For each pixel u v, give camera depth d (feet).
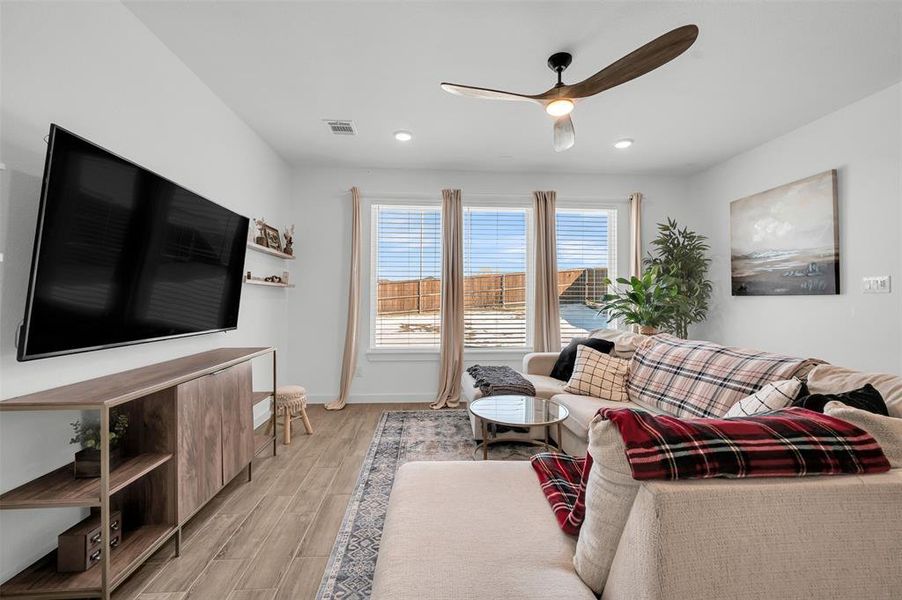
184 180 8.07
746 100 9.54
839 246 9.96
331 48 7.55
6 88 4.70
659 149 12.65
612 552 2.81
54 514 5.23
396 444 9.99
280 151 12.69
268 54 7.74
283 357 13.46
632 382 9.25
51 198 4.47
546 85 8.80
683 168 14.46
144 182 5.92
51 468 5.12
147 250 6.11
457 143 12.13
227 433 7.04
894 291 8.83
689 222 15.34
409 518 3.85
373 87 8.95
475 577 2.98
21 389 4.73
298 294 13.99
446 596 2.78
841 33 7.12
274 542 5.93
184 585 5.04
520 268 15.01
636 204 14.83
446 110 10.02
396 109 9.96
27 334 4.31
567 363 11.15
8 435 4.64
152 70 7.13
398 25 6.90
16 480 4.70
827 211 10.15
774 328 11.80
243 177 10.59
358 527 6.32
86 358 5.55
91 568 4.81
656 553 2.37
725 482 2.53
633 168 14.46
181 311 7.09
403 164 13.93
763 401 5.22
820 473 2.63
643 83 8.78
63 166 4.57
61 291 4.70
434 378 14.44
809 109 9.98
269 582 5.11
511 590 2.84
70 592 4.45
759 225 12.19
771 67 8.17
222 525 6.38
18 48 4.83
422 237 14.73
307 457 9.16
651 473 2.51
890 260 8.91
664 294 13.14
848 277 9.76
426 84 8.81
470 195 14.61
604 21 6.81
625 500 2.70
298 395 10.29
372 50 7.61
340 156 13.16
